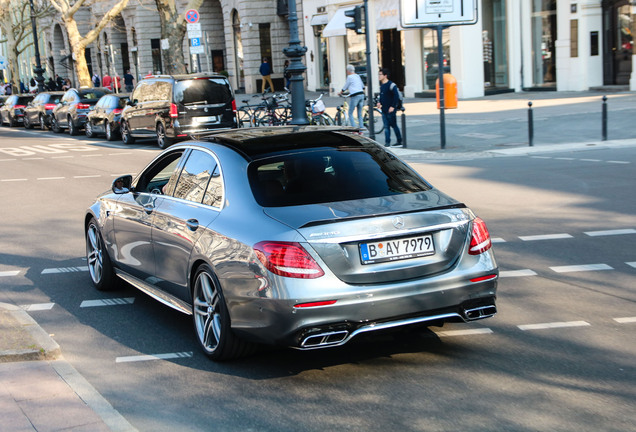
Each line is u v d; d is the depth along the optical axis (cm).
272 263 477
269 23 4681
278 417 448
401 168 570
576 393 464
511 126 2106
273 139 584
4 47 8331
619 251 822
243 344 527
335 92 3853
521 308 646
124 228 685
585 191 1173
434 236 504
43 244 1005
